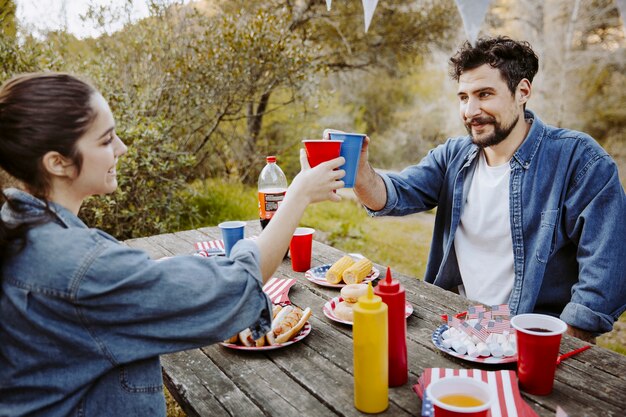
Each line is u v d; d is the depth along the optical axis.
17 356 0.87
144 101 4.74
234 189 5.83
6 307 0.85
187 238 2.40
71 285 0.84
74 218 0.94
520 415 0.94
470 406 0.85
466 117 1.83
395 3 7.61
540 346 1.00
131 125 4.18
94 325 0.87
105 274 0.85
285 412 1.02
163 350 0.91
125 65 4.99
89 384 0.91
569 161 1.73
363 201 2.01
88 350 0.88
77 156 0.90
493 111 1.77
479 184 1.93
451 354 1.19
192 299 0.90
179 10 5.10
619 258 1.59
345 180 1.23
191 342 0.92
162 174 4.43
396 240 5.42
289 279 1.73
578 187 1.70
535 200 1.77
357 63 8.37
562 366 1.14
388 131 9.16
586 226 1.65
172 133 5.05
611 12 7.25
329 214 6.13
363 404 0.99
